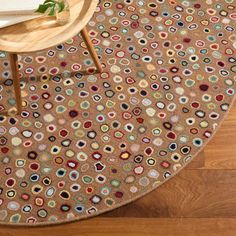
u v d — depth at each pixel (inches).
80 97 77.6
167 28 84.7
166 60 81.5
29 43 63.9
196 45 83.1
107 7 86.1
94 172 71.6
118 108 76.9
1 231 67.3
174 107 77.1
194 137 74.6
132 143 74.0
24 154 72.6
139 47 82.7
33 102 76.8
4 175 70.9
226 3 87.1
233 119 76.6
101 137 74.4
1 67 79.4
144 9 86.3
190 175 71.9
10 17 64.9
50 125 75.0
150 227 68.2
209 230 68.1
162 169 72.0
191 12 86.3
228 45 83.3
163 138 74.5
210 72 80.4
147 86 78.9
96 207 69.1
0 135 73.8
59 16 65.6
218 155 73.6
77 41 82.5
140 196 69.9
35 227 67.6
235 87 79.1
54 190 70.1
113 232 67.8
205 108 77.1
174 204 69.8
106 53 81.9
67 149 73.2
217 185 71.2
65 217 68.1
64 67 80.2
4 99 76.9
